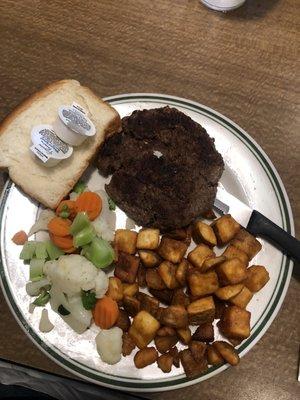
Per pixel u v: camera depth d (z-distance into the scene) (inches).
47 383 11.1
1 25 14.3
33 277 11.3
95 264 11.3
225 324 11.1
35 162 12.1
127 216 12.2
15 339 11.2
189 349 10.9
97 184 12.5
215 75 14.1
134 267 11.4
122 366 10.9
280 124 13.7
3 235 11.8
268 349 11.4
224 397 11.1
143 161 11.9
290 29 14.9
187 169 11.9
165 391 11.0
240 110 13.7
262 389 11.2
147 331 10.7
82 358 10.9
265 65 14.4
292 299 11.9
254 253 11.8
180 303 11.2
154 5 14.9
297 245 11.6
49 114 12.6
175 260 11.3
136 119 12.3
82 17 14.6
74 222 11.3
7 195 12.1
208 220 12.2
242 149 12.9
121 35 14.4
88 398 11.0
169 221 11.6
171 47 14.4
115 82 13.9
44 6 14.6
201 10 14.9
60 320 11.1
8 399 11.5
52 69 13.9
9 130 12.4
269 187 12.6
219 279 11.2
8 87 13.6
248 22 14.9
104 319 10.9
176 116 12.3
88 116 12.3
